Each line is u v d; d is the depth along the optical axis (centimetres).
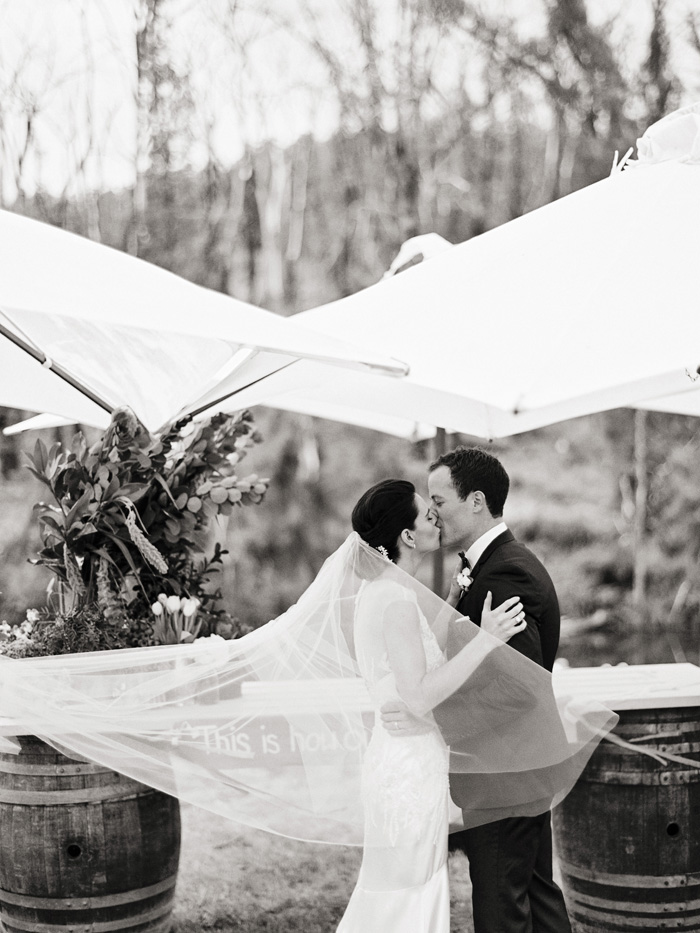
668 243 285
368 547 290
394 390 397
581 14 1144
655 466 1122
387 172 1143
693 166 324
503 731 288
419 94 1141
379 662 281
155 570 358
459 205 1149
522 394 236
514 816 289
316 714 296
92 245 296
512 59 1149
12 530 975
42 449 354
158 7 1081
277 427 1116
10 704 302
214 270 1126
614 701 341
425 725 280
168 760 305
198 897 426
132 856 328
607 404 346
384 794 278
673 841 344
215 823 523
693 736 348
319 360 246
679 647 1100
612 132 1156
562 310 269
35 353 350
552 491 1137
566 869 358
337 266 1141
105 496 341
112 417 352
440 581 504
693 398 406
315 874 452
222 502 365
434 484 306
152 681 307
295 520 1110
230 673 306
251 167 1124
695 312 257
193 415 368
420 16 1134
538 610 293
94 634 333
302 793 297
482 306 284
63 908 323
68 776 323
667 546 1116
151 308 252
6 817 327
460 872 455
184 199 1112
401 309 301
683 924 344
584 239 300
